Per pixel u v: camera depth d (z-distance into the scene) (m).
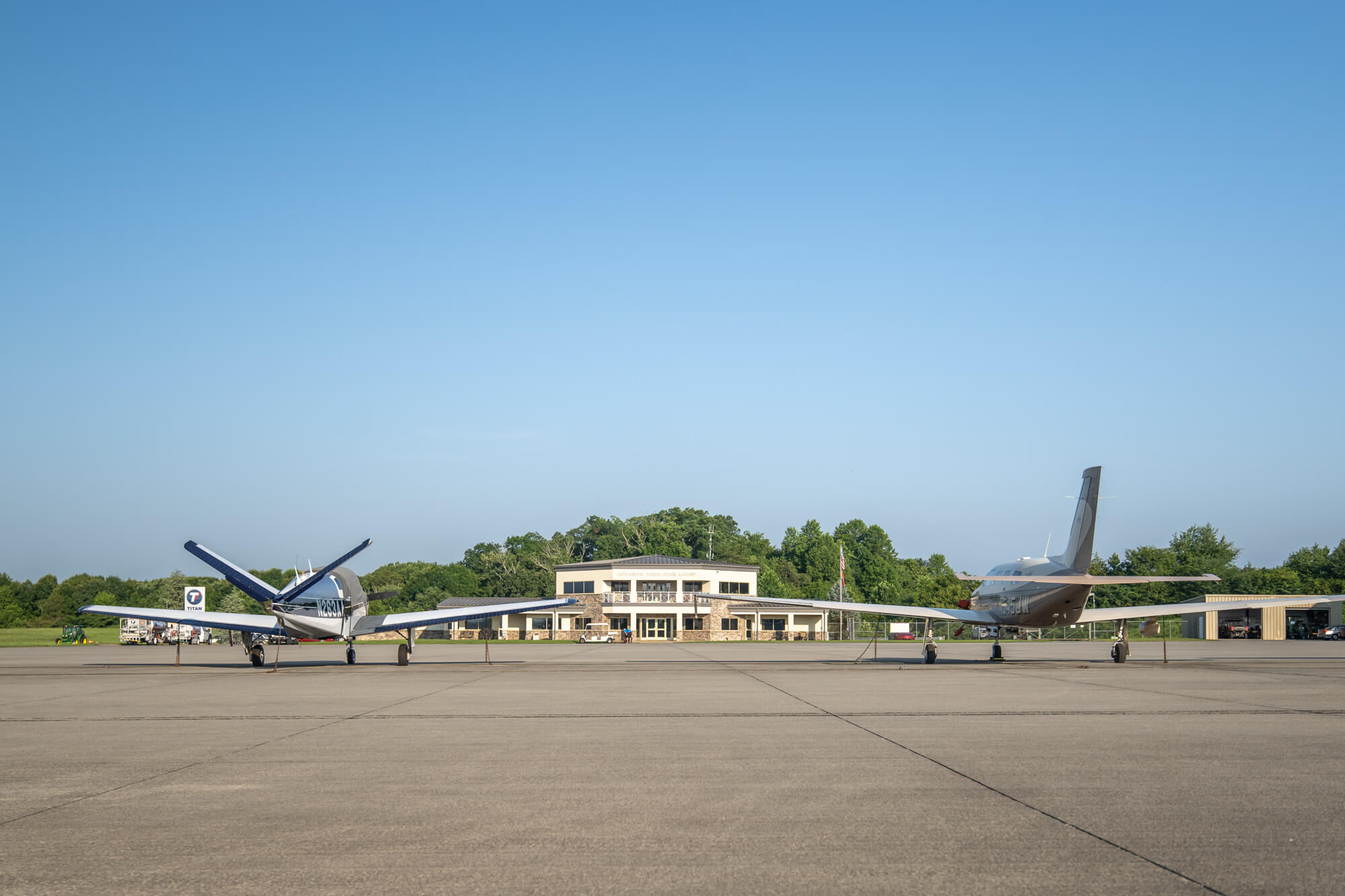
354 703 19.70
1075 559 32.12
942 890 6.10
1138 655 45.72
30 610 151.62
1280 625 87.25
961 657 44.38
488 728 15.13
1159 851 7.09
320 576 30.83
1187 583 123.81
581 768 11.07
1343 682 24.80
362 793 9.56
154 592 156.62
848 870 6.59
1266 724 15.20
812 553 151.00
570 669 33.12
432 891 6.15
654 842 7.43
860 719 16.20
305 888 6.25
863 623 103.75
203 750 12.78
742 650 58.47
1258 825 7.94
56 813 8.72
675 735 14.04
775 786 9.84
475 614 36.19
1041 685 24.02
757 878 6.40
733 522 163.50
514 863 6.82
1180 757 11.70
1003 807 8.70
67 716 17.47
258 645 34.72
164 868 6.76
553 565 136.75
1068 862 6.77
